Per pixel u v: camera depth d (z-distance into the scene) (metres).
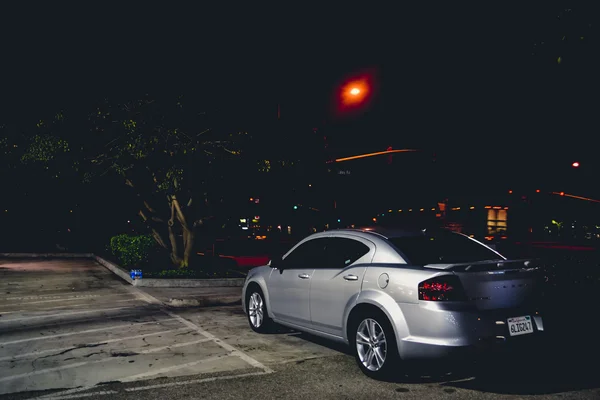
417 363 5.08
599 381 5.36
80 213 31.59
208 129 13.70
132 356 6.53
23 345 7.14
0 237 32.97
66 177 16.41
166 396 5.02
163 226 17.95
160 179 15.21
